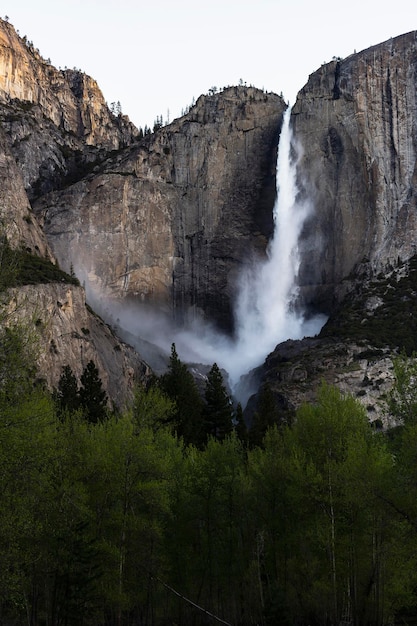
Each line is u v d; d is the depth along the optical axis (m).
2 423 36.06
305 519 49.47
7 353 37.12
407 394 50.53
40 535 42.12
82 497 45.12
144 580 48.62
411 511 43.50
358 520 47.53
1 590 35.09
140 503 49.22
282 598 44.94
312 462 49.97
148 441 49.94
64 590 44.41
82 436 50.50
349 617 49.62
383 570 47.41
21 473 36.47
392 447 50.44
